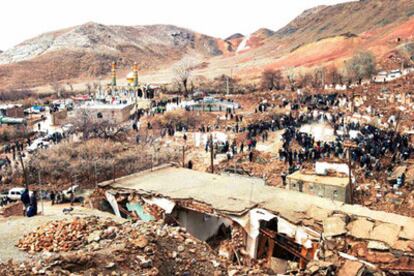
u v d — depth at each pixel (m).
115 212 22.06
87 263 11.14
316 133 47.41
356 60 94.25
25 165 42.47
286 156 39.41
